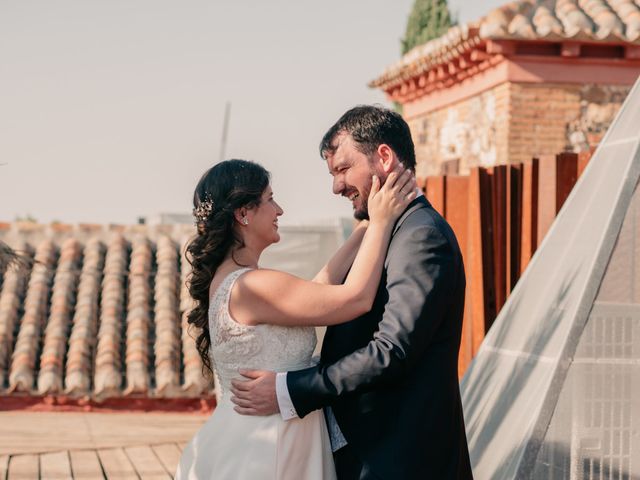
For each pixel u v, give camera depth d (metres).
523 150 10.70
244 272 3.21
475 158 11.66
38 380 10.72
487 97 11.27
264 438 3.12
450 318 3.13
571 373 3.64
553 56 10.59
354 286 3.10
